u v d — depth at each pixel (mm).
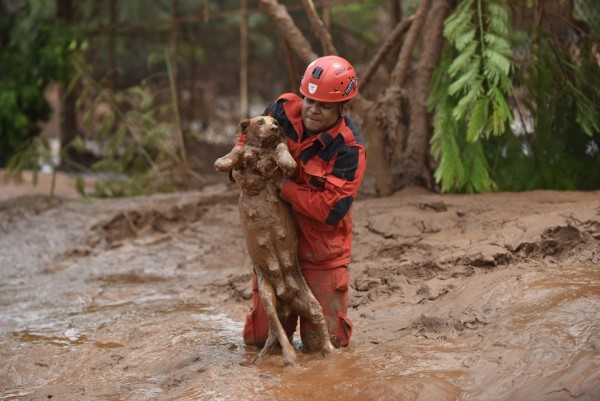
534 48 8211
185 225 8727
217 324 5520
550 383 3494
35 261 8172
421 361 4109
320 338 4504
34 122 15484
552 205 6691
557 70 8133
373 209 7504
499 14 7766
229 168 4297
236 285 6531
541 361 3736
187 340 5113
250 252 4547
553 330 4008
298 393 3877
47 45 14188
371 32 13695
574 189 8141
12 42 15633
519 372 3703
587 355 3645
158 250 8242
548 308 4340
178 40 14055
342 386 3900
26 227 9266
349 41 12047
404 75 8547
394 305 5309
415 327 4734
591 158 8305
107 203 10398
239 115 13688
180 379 4336
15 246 8625
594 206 5871
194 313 5883
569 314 4172
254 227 4453
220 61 13828
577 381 3434
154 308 6125
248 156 4391
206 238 8297
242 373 4238
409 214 7047
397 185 8625
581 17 8664
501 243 5676
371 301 5594
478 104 7387
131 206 9906
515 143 8250
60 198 11016
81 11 16109
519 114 8297
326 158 4398
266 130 4363
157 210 9023
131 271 7535
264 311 4746
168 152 12414
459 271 5562
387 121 8477
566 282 4711
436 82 8078
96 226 8992
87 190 12688
